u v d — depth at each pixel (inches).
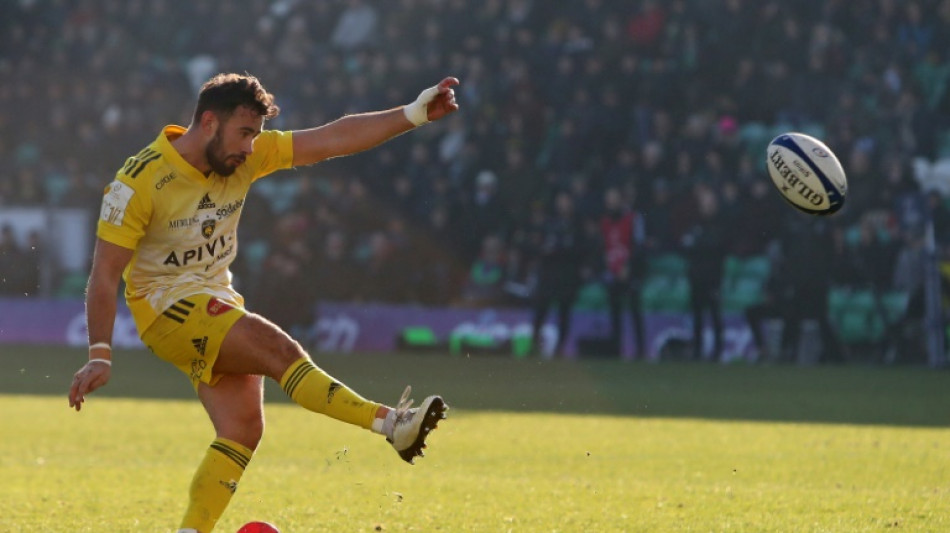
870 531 801.6
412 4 3284.9
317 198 2913.4
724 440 1365.7
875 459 1202.0
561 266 2689.5
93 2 3582.7
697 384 2102.6
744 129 2935.5
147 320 681.6
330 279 2859.3
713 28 3004.4
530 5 3161.9
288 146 720.3
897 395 1927.9
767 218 2657.5
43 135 3373.5
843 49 2974.9
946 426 1517.0
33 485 1013.2
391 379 2140.7
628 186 2714.1
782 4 3046.3
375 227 2903.5
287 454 1235.2
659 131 2834.6
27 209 3164.4
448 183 2903.5
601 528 813.2
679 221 2662.4
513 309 2768.2
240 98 657.0
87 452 1248.8
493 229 2827.3
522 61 3026.6
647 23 3034.0
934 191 2687.0
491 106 3011.8
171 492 979.3
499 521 840.3
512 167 2837.1
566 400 1833.2
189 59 3503.9
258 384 700.0
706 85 2965.1
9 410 1672.0
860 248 2623.0
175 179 666.2
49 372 2268.7
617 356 2701.8
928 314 2620.6
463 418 1590.8
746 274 2763.3
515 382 2123.5
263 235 3056.1
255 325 662.5
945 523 833.5
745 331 2684.5
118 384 2095.2
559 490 991.0
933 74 3041.3
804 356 2625.5
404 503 920.3
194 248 681.0
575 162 2839.6
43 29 3565.5
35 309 3053.6
